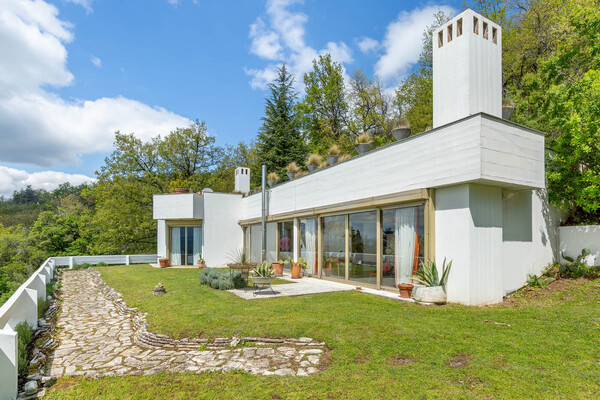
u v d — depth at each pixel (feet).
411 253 29.43
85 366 16.46
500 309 23.58
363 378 13.57
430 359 15.15
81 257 73.41
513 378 12.97
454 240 25.81
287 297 29.14
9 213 234.79
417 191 28.07
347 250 37.81
